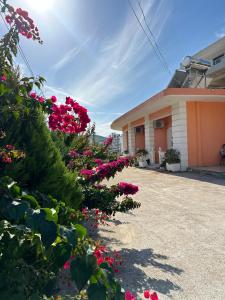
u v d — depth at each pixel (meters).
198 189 9.89
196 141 15.91
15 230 1.75
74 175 3.75
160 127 20.36
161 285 3.23
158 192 9.60
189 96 14.52
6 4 2.58
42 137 3.40
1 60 2.73
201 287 3.20
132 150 24.67
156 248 4.41
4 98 2.91
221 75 20.52
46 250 1.76
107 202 4.65
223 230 5.27
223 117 16.27
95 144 6.85
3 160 2.74
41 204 2.54
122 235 5.03
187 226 5.58
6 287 1.72
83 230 1.89
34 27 2.72
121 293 1.71
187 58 18.53
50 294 1.90
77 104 4.43
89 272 1.66
